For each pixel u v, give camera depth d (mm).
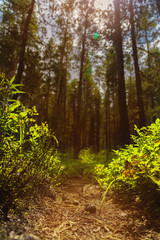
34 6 9047
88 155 9711
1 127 1531
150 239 1315
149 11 9828
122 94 8297
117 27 9477
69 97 36125
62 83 26766
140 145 2488
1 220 1277
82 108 35625
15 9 10164
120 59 8898
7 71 13766
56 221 1605
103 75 28500
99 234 1454
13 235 1113
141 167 1908
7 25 13523
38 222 1482
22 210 1587
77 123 13828
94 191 3248
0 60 12875
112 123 35344
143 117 9445
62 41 16562
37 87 18203
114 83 26453
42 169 2064
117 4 9742
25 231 1230
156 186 1917
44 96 25016
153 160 1980
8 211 1454
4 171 1577
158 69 10422
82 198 2705
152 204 1892
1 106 1621
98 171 4355
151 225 1554
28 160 1845
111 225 1649
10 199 1527
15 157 1651
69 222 1645
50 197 2273
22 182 1669
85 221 1728
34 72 17250
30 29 11719
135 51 10438
